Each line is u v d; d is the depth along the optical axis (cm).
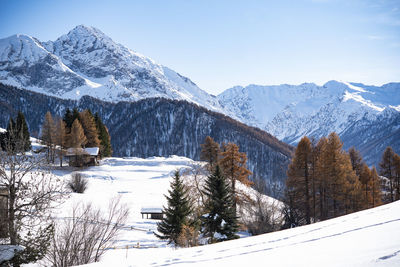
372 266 539
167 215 2909
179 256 999
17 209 1282
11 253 1212
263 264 704
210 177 2962
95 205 3884
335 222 1289
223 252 970
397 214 1159
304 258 702
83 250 1344
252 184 3644
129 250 2148
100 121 9500
